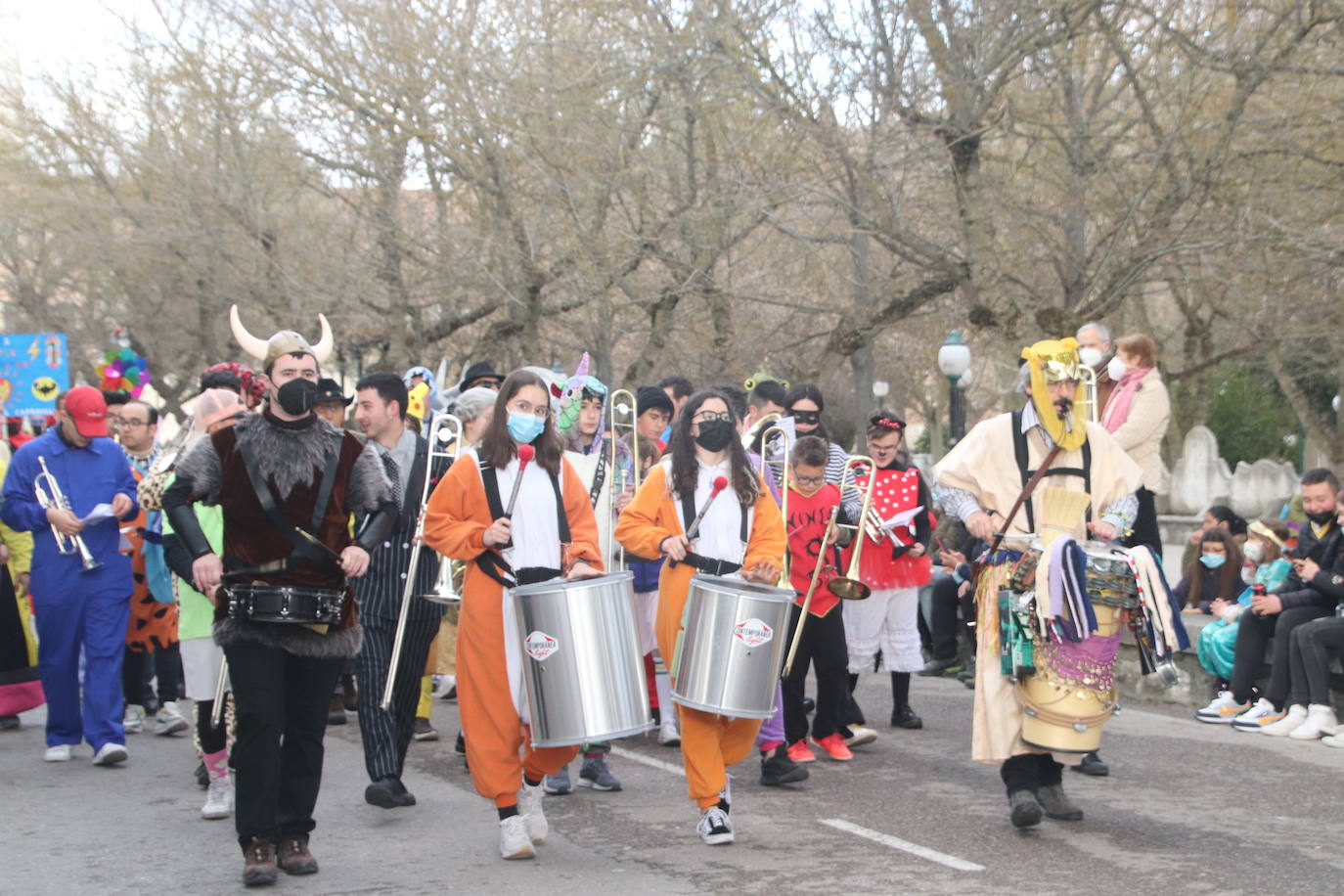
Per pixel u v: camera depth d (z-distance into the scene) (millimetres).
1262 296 17656
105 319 28219
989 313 17016
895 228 16672
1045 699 5836
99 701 7711
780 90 16672
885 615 8781
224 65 20875
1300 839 5949
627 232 18750
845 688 7797
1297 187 15430
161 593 8672
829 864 5578
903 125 16406
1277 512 15648
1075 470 6055
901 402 40094
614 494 8406
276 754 5238
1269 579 9125
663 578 6254
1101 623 5840
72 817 6559
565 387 8312
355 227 21797
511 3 19047
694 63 17031
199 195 21734
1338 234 14836
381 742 6551
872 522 8391
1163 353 26078
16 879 5480
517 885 5281
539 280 19578
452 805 6758
